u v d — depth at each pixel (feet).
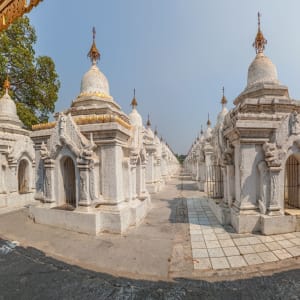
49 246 22.41
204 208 40.32
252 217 25.20
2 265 18.67
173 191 65.16
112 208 26.50
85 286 15.24
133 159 32.73
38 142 33.24
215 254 19.92
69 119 28.19
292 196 30.40
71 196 32.30
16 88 63.67
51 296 14.17
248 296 13.85
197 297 13.84
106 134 27.04
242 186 26.20
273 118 26.22
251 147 26.30
